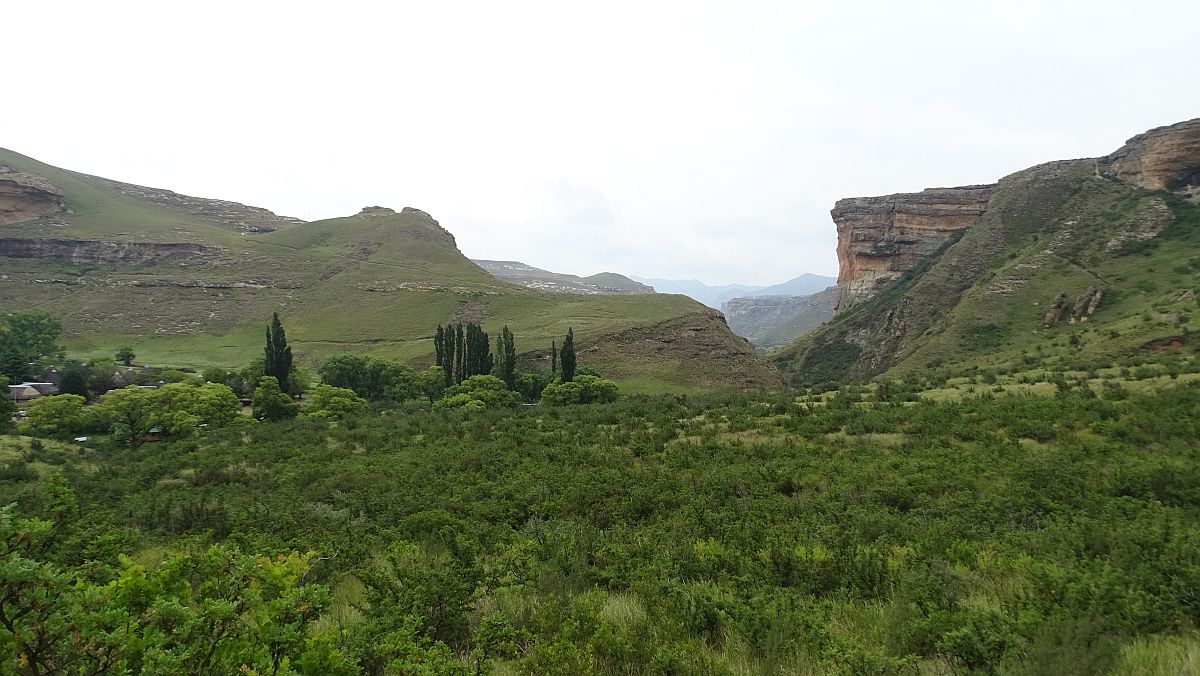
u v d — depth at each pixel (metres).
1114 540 10.09
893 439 24.17
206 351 104.81
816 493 17.00
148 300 121.69
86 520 13.59
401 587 7.65
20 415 50.12
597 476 19.73
